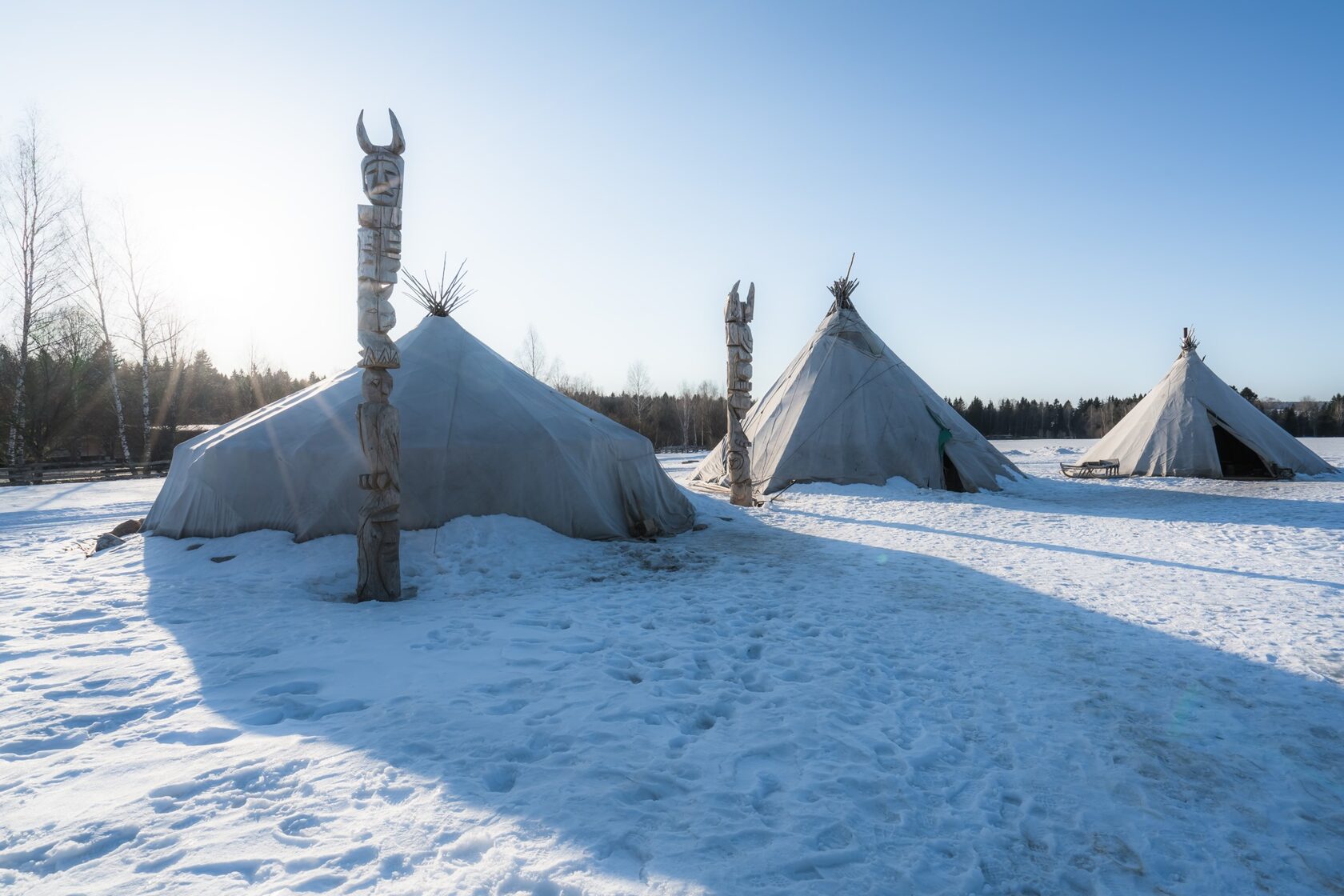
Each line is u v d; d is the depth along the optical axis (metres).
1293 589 7.99
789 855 3.05
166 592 7.61
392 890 2.75
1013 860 3.12
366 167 7.35
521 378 12.21
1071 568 9.24
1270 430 22.16
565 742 4.12
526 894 2.77
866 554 10.23
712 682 5.18
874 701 4.89
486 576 8.52
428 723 4.33
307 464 9.57
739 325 15.34
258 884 2.79
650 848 3.07
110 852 3.01
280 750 3.97
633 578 8.64
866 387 19.00
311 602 7.32
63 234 25.12
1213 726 4.48
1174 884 2.98
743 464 15.37
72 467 29.47
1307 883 3.00
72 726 4.32
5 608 6.99
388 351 7.45
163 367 38.09
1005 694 5.02
